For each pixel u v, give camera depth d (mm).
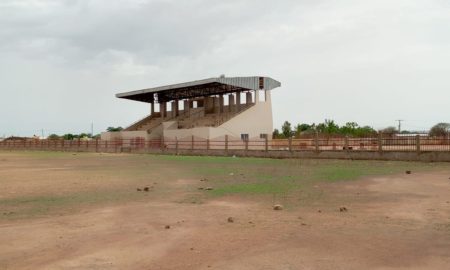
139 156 46500
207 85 52812
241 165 29109
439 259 6504
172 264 6504
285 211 10852
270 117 52750
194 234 8445
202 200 13086
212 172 23594
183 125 57625
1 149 81625
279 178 19484
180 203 12547
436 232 8227
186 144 50938
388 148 30750
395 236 7969
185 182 18547
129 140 60250
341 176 19766
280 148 40500
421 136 29125
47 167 29516
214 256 6883
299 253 6961
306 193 14195
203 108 59281
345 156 32500
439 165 25516
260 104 51938
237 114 50062
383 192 14117
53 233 8695
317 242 7633
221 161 34406
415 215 9977
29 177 21516
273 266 6301
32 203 12742
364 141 32750
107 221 9914
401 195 13328
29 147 76438
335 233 8305
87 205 12328
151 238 8188
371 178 18672
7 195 14586
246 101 53281
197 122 55406
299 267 6234
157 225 9398
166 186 17109
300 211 10820
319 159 33688
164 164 31578
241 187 16234
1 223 9758
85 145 63875
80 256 7000
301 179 18797
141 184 17906
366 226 8883
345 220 9562
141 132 59875
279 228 8844
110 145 61281
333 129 61562
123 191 15547
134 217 10383
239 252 7086
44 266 6473
